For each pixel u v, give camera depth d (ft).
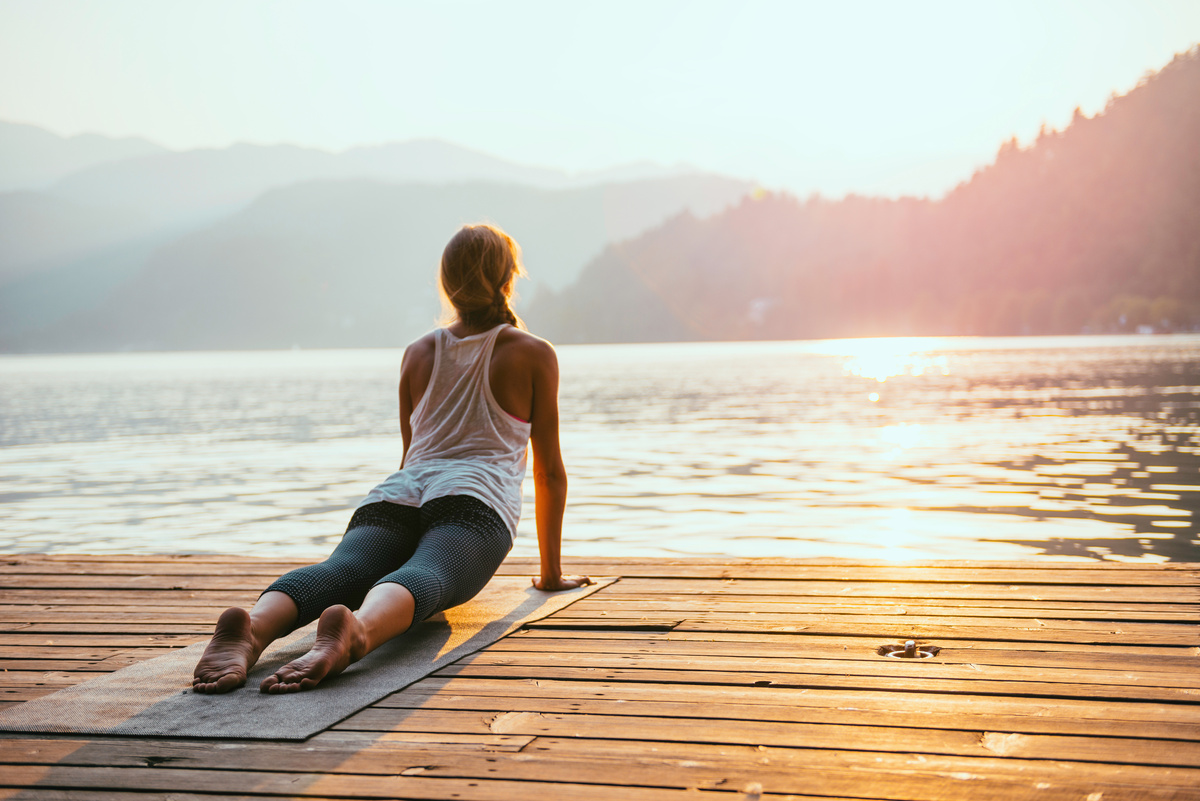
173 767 6.17
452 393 9.64
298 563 14.06
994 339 540.52
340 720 6.97
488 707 7.28
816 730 6.72
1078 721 6.82
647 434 62.13
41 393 157.89
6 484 43.16
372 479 42.70
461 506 9.06
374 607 8.10
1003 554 22.31
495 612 10.26
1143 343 327.06
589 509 31.65
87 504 36.17
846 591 11.20
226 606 11.44
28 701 7.53
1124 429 55.16
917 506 30.14
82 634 10.15
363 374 230.07
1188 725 6.71
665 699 7.43
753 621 9.88
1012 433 54.80
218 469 47.93
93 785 5.91
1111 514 27.53
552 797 5.66
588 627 9.74
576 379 155.12
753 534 26.13
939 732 6.65
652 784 5.83
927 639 9.13
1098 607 10.16
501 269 9.87
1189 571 11.80
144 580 12.96
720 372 174.81
